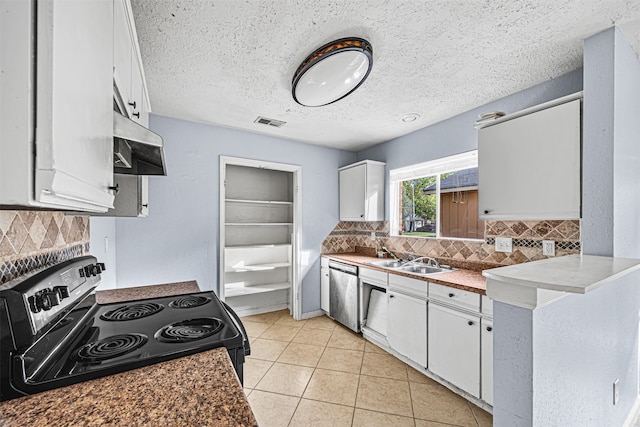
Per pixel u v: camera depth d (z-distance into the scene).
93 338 1.02
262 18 1.47
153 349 0.93
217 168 3.11
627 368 1.76
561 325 1.11
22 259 0.91
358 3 1.37
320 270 3.91
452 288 2.15
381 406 1.98
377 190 3.62
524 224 2.29
